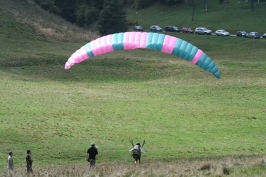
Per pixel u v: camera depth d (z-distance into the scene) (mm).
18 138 122125
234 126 144000
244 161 79812
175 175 69500
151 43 101312
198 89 199875
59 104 164750
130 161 103375
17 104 160250
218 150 115562
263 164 72750
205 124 146000
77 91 190000
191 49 101125
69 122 141500
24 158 106188
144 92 195000
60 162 103562
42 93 180875
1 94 173000
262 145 122625
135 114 156000
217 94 191375
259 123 148250
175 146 119000
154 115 155750
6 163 101500
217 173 69250
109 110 159875
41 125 135875
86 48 103500
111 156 108312
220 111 163500
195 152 112812
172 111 162375
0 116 143625
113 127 138250
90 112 155750
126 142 122625
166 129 138750
